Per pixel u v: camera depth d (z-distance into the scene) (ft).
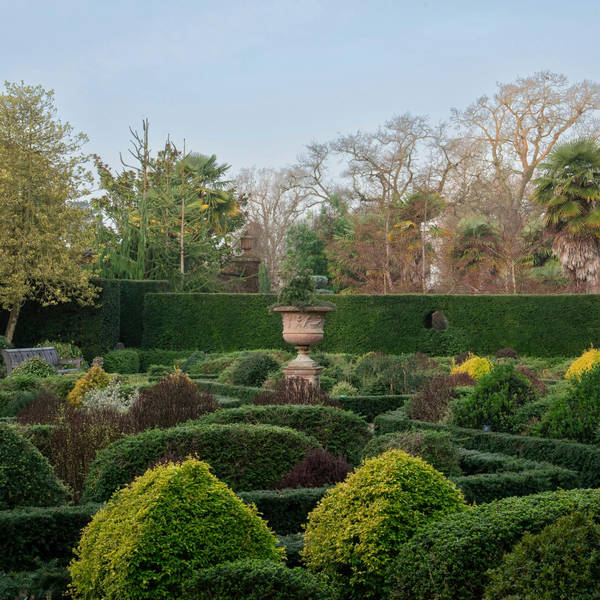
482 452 22.07
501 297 71.36
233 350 74.59
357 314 72.49
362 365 46.14
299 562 12.92
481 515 10.79
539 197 84.28
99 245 82.58
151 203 89.86
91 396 32.81
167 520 10.59
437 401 29.17
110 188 99.96
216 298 75.36
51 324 72.95
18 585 12.88
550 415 23.63
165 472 11.19
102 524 11.27
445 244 102.17
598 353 43.42
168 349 75.61
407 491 11.85
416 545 10.58
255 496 16.17
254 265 105.29
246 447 19.49
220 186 118.83
